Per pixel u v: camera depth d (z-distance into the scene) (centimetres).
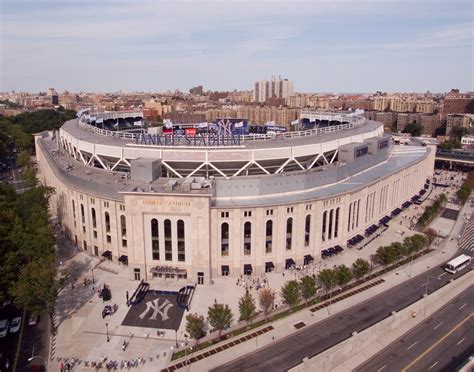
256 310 8956
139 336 8094
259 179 10656
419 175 17550
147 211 9794
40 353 7581
